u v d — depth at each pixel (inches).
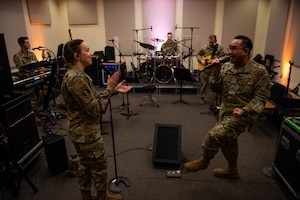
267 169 92.4
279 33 211.8
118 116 158.7
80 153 60.4
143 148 112.7
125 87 65.1
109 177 89.1
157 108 175.9
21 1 196.7
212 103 176.7
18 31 191.3
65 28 279.9
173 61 229.9
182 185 84.0
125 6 265.0
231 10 251.8
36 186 84.7
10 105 83.7
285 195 78.5
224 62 73.9
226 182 85.4
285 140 79.1
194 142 118.7
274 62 222.1
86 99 53.2
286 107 131.3
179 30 266.4
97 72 225.1
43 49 207.9
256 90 67.7
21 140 89.2
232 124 70.6
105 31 276.8
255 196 78.0
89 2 266.8
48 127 128.8
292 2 190.2
